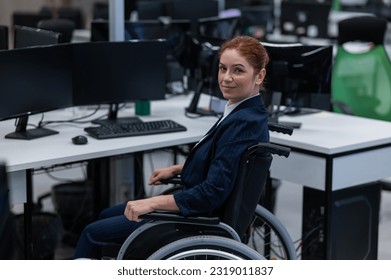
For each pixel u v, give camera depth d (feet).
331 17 26.63
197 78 13.07
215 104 12.78
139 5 18.35
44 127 11.73
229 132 8.39
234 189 8.43
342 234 11.25
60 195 13.69
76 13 21.83
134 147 10.55
